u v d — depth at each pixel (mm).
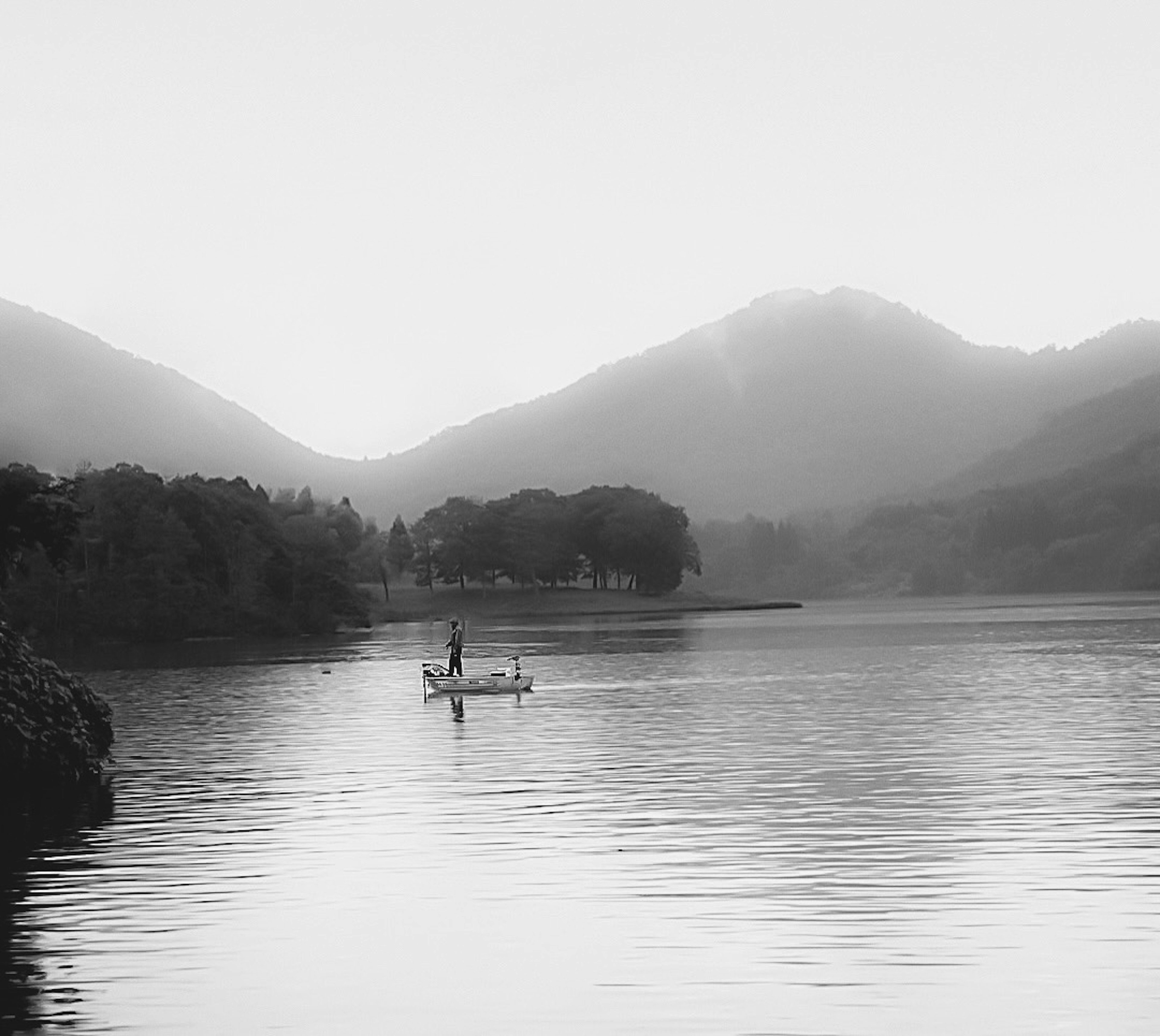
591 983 20422
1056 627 157875
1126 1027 18156
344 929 23609
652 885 26094
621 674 87062
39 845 31406
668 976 20625
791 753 44469
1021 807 33031
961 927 22688
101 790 40062
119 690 83688
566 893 25672
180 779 42062
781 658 102812
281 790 39094
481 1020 19031
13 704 40750
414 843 30641
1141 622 167625
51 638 168250
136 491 182125
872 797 35250
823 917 23469
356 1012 19453
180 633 175250
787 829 31094
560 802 35562
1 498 70750
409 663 108625
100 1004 19922
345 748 49031
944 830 30484
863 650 114125
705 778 39344
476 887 26344
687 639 144500
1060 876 25922
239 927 23859
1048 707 58156
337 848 30375
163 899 25859
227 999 20094
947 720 53500
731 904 24469
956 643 121062
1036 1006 18953
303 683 86500
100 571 178250
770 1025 18516
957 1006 19016
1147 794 34469
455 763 44062
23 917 24688
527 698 69188
